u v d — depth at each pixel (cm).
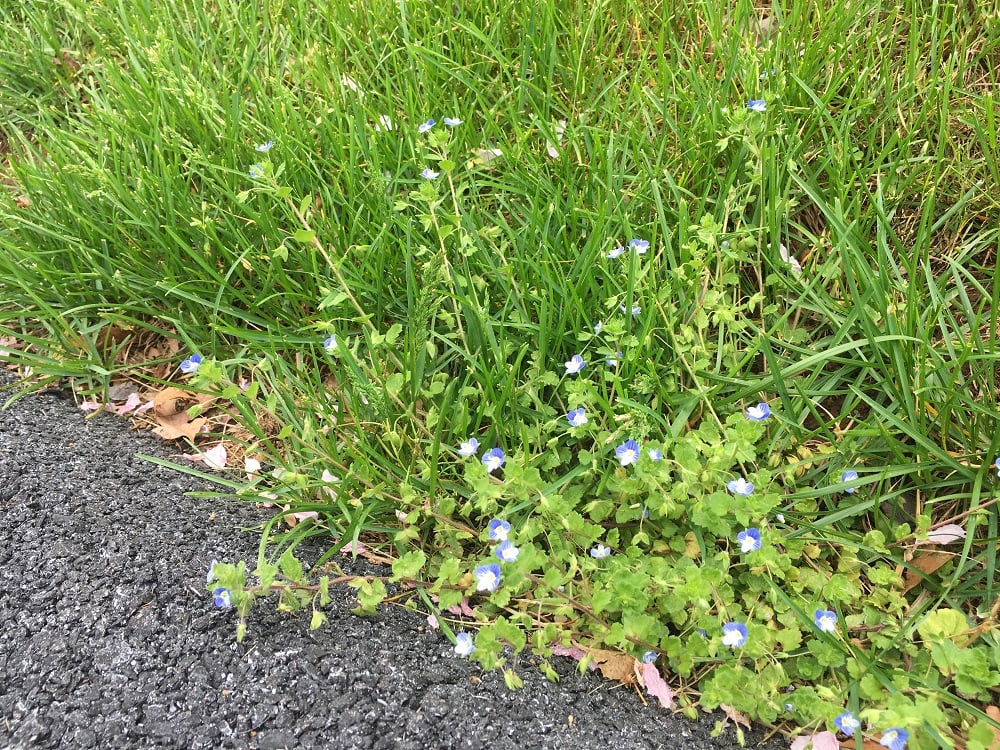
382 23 60
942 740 29
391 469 40
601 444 39
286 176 50
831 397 43
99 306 50
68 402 49
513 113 51
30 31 69
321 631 35
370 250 46
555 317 44
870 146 49
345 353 40
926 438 37
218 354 49
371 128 53
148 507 41
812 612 35
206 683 33
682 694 34
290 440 44
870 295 42
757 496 34
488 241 46
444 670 34
